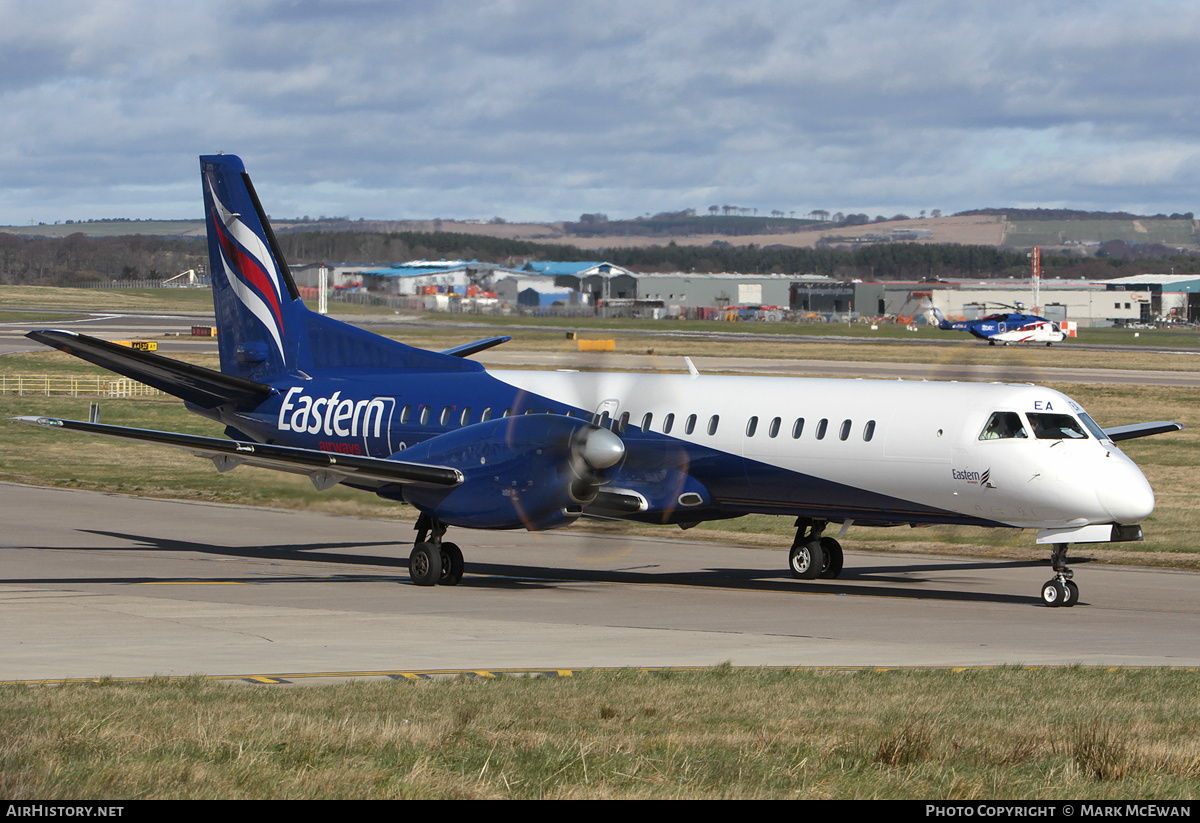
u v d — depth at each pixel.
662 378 84.69
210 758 32.72
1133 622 65.31
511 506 74.75
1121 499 69.19
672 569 88.12
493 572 85.56
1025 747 35.38
